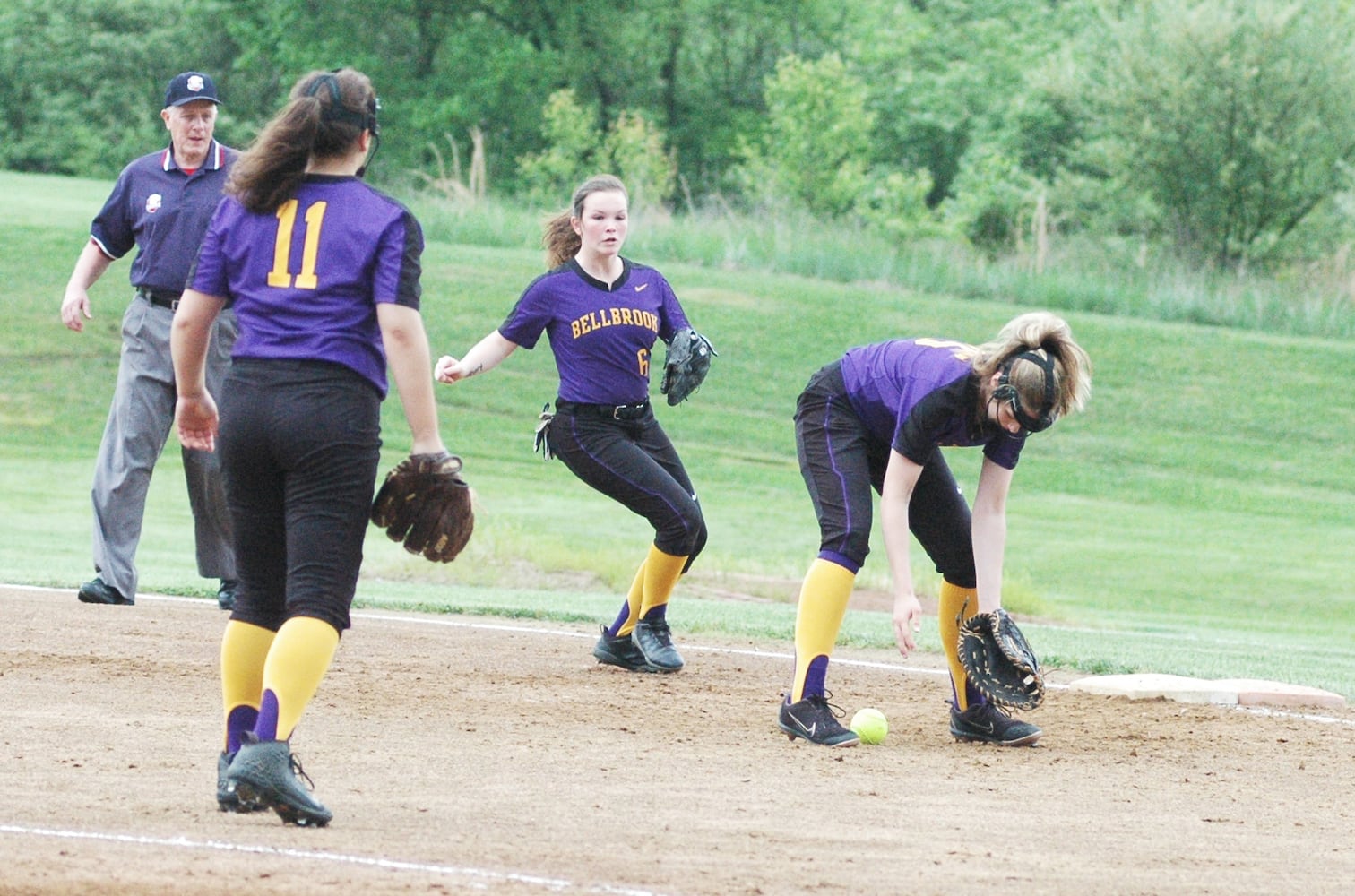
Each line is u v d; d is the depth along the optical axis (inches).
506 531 2148.1
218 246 602.5
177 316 611.2
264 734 570.9
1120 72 5147.6
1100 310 4473.4
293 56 6264.8
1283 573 2728.8
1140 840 630.5
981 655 821.2
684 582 2022.6
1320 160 4980.3
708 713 911.7
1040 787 743.7
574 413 1047.0
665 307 1085.8
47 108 6835.6
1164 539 2987.2
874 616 1739.7
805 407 853.2
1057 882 549.3
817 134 5472.4
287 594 589.9
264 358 583.5
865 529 832.3
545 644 1195.3
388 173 5954.7
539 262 4436.5
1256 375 3998.5
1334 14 5044.3
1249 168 4990.2
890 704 999.0
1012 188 5290.4
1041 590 2511.1
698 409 3681.1
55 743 725.9
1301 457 3595.0
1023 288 4515.3
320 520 583.2
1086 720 968.9
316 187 596.7
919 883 537.0
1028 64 6107.3
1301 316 4463.6
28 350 3688.5
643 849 569.9
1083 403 776.3
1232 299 4507.9
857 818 646.5
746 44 6737.2
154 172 1181.7
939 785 733.3
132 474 1228.5
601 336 1039.6
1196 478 3457.2
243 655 609.0
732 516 2997.0
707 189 6328.7
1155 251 4990.2
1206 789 761.6
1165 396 3870.6
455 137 6087.6
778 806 663.1
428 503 604.1
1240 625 2257.6
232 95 6943.9
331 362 580.1
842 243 4790.8
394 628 1251.8
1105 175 5502.0
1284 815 704.4
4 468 3070.9
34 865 492.7
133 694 868.6
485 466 3304.6
